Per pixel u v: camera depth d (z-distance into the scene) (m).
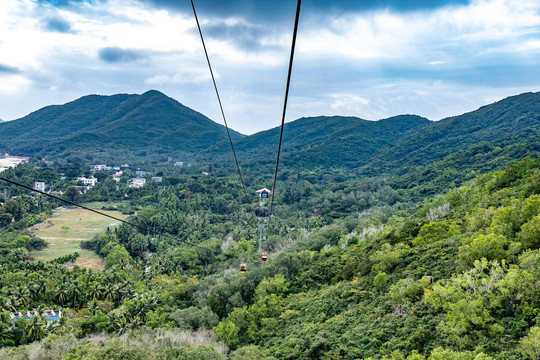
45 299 74.12
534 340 27.36
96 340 54.66
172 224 142.62
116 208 197.25
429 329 37.00
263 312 62.00
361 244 80.00
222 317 69.19
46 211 177.00
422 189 177.75
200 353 43.97
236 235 131.25
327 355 42.12
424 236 62.09
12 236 131.88
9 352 47.59
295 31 7.53
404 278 51.31
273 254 89.62
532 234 40.97
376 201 171.88
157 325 62.66
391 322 42.56
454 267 46.28
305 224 146.50
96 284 76.38
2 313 59.19
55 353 47.19
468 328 33.97
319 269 73.94
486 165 179.62
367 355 39.38
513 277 34.16
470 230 56.00
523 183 68.44
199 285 77.69
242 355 46.88
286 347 48.66
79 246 133.38
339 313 54.22
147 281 87.69
